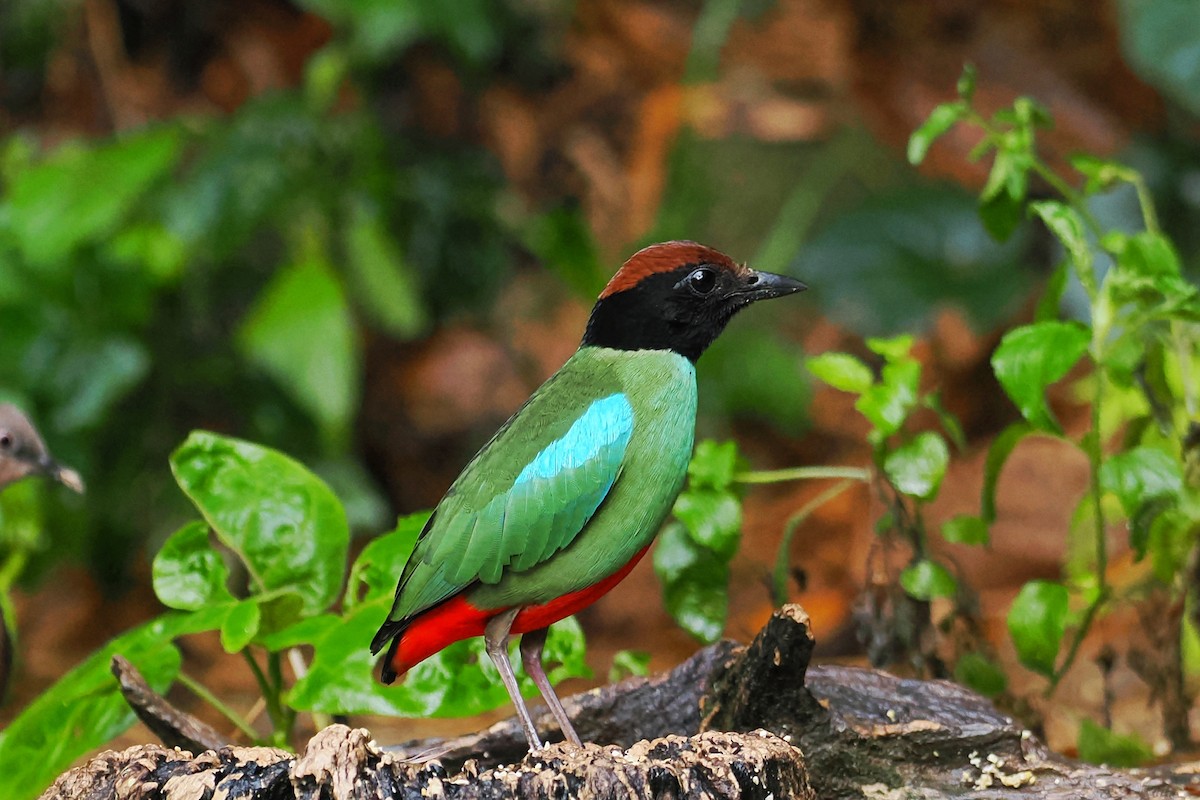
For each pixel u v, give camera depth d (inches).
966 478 515.2
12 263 507.5
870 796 246.7
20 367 503.2
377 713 257.1
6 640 361.4
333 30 641.0
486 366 638.5
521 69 654.5
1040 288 612.4
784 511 595.2
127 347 511.5
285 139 542.0
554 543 233.5
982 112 602.9
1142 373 307.3
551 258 593.3
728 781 203.9
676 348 249.4
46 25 629.6
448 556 233.5
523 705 236.4
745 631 331.3
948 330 629.3
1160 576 297.4
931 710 255.3
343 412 506.3
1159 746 319.9
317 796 192.1
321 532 279.1
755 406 633.6
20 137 593.9
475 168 609.0
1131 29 506.3
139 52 641.0
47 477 422.6
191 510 553.9
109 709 274.4
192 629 260.5
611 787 198.5
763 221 670.5
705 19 658.2
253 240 602.9
